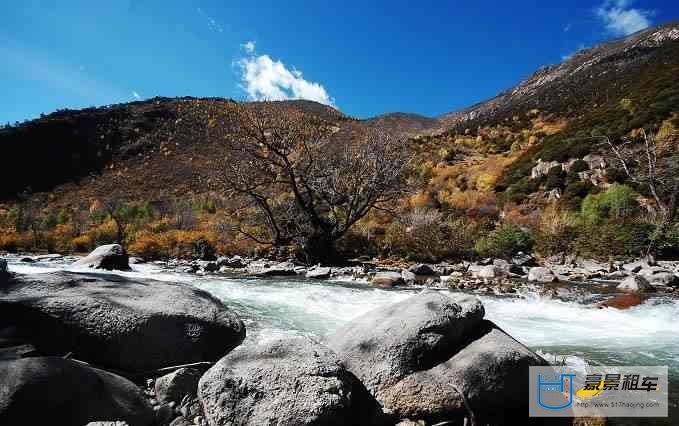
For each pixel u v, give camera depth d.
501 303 7.41
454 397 2.74
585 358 4.39
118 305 3.11
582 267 13.34
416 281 10.26
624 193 18.12
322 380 2.45
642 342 5.03
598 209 18.44
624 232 14.20
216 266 12.98
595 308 6.98
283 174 15.45
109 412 2.17
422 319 3.19
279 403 2.29
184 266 13.59
